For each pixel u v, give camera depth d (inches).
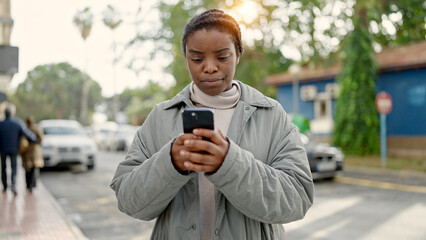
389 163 487.5
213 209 49.5
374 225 210.5
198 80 48.5
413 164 475.2
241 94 53.4
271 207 43.6
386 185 343.0
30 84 2461.9
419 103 557.6
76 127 528.4
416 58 550.0
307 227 207.9
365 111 561.0
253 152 49.4
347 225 211.2
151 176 42.9
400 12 571.5
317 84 707.4
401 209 247.3
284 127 52.6
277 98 791.7
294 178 47.3
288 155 49.6
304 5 566.3
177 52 611.5
